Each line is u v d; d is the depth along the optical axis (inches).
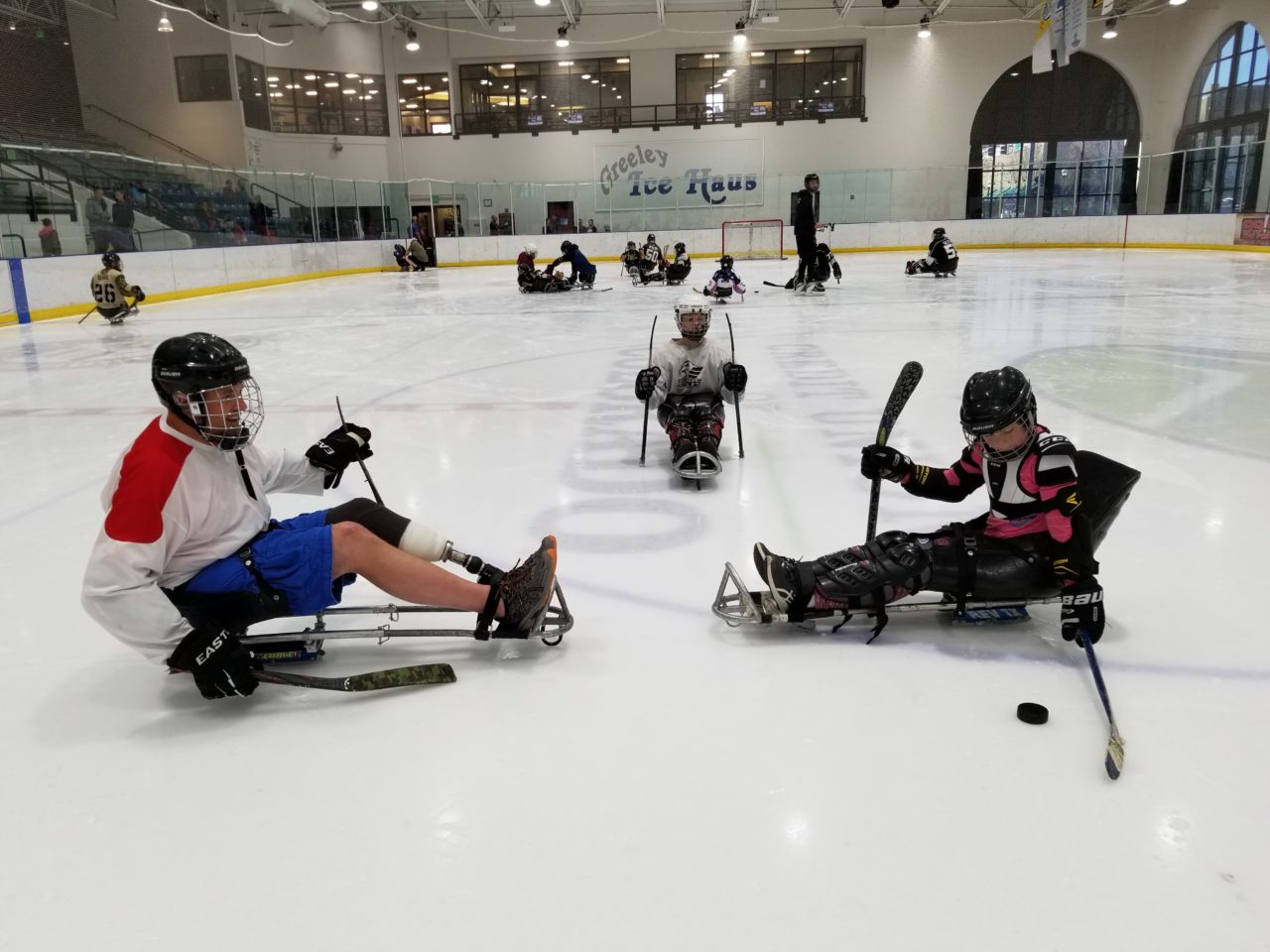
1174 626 84.8
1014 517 78.9
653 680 76.8
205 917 50.8
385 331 378.3
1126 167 902.4
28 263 454.9
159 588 67.8
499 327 379.6
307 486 85.7
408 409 208.7
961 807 58.4
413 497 135.3
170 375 65.1
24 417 213.9
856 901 50.3
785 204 965.8
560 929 48.8
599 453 160.4
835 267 523.2
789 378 235.0
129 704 76.3
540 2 868.6
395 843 56.6
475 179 1073.5
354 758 66.4
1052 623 85.9
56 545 120.3
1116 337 295.3
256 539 75.2
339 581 77.3
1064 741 65.8
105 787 64.0
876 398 205.6
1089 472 77.7
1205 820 56.7
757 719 69.9
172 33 888.9
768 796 60.1
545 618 83.2
